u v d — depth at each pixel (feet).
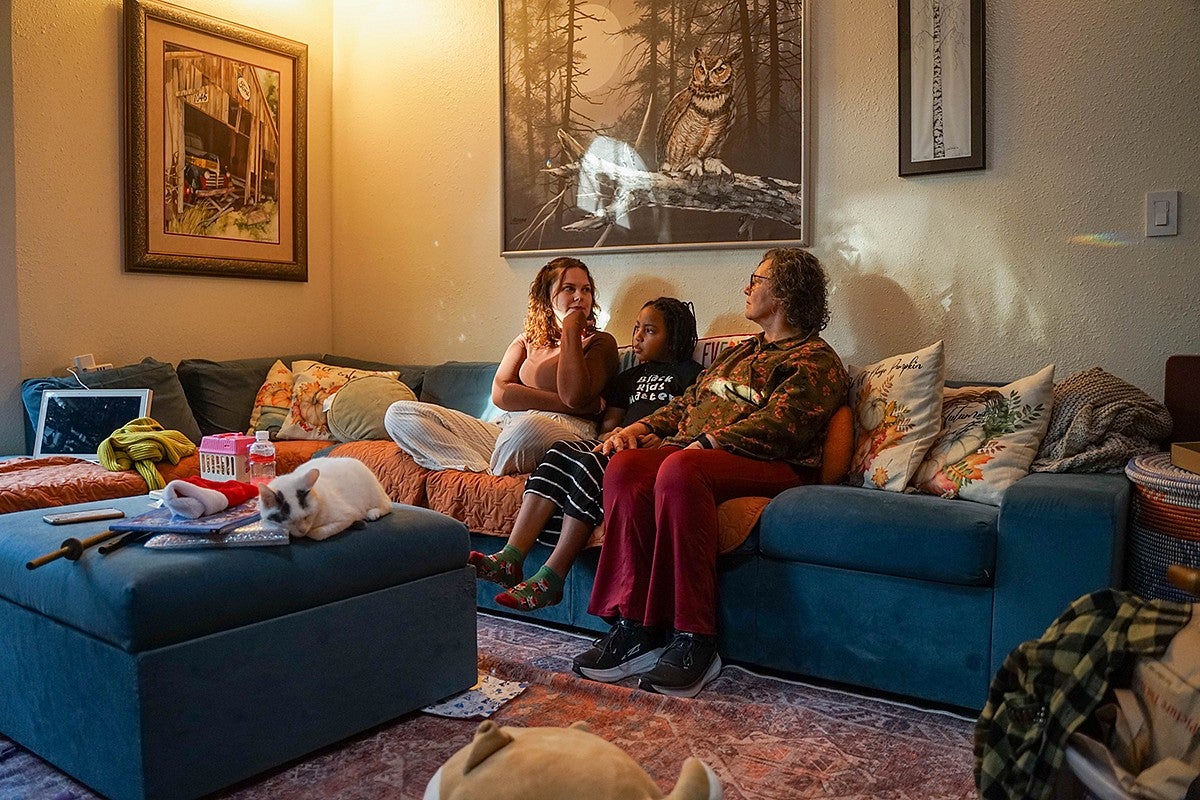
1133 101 8.59
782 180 10.35
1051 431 7.75
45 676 5.86
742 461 7.91
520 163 12.30
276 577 5.82
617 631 7.78
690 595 7.38
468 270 13.08
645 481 7.77
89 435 10.35
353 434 11.41
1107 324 8.83
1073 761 3.49
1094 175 8.80
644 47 11.18
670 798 3.42
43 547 5.98
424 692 6.80
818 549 7.20
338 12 14.10
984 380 9.41
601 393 10.27
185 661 5.38
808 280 8.91
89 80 11.55
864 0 9.84
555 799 3.50
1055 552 6.38
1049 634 3.85
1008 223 9.23
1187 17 8.31
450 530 7.02
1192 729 3.35
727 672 7.70
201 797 5.50
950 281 9.56
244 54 13.00
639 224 11.36
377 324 14.11
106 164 11.77
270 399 12.16
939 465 7.83
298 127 13.74
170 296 12.51
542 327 10.55
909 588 6.92
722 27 10.62
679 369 9.99
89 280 11.68
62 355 11.48
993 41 9.19
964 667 6.73
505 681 7.42
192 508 5.94
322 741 6.11
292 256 13.84
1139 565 6.72
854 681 7.18
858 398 8.65
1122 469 7.41
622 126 11.42
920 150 9.53
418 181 13.47
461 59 12.92
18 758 6.12
